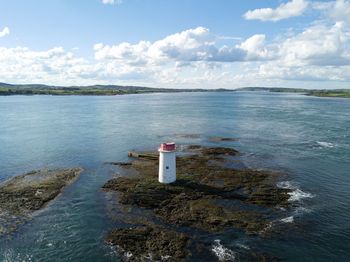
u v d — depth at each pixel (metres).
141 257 19.75
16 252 20.75
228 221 23.78
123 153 47.09
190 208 25.89
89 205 27.25
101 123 82.31
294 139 56.94
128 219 24.50
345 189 30.94
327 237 22.08
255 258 19.69
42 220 24.73
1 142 56.59
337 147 49.59
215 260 19.42
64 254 20.45
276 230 22.78
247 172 35.31
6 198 28.88
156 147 51.34
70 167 39.66
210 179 32.72
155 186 30.19
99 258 19.94
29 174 36.59
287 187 31.30
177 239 21.34
